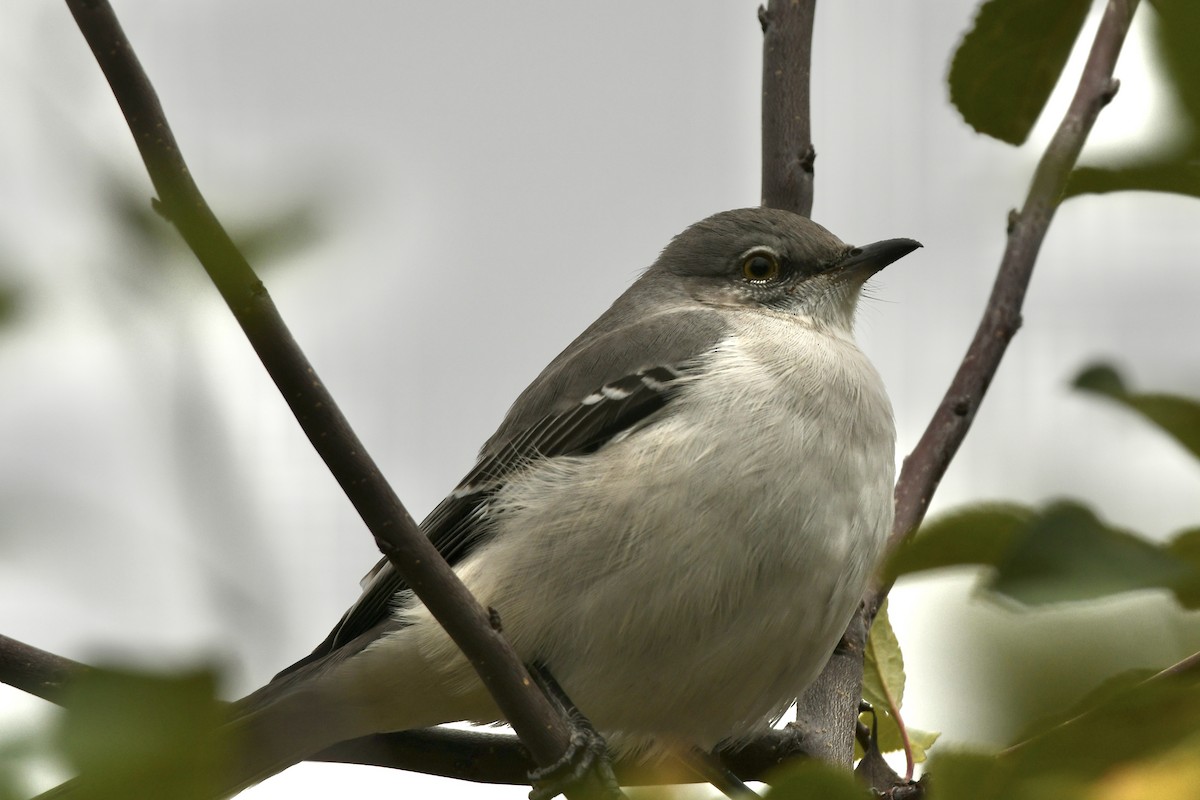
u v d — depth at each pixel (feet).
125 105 15.85
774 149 38.93
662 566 30.86
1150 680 13.11
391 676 32.50
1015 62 24.94
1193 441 17.63
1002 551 16.34
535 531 32.04
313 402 21.33
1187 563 12.71
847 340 36.86
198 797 8.41
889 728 29.73
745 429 31.53
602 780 28.02
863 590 32.30
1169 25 13.28
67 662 26.12
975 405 34.01
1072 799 12.39
